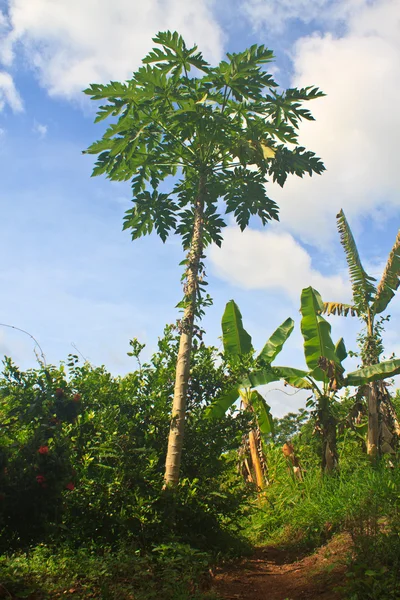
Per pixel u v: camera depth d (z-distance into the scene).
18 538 5.62
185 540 7.41
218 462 8.84
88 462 7.33
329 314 13.79
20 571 5.36
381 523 6.71
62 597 4.80
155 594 5.14
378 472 9.27
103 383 8.91
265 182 9.34
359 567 5.03
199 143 9.04
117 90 8.27
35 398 6.25
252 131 8.70
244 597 5.88
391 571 4.93
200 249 8.88
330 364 11.96
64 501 6.46
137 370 9.39
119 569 5.70
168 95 8.41
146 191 9.59
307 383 12.61
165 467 8.48
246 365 9.58
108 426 7.95
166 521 7.26
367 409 12.57
